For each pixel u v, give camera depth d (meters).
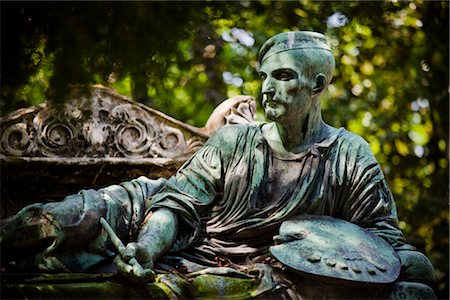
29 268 7.86
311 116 8.38
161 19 8.48
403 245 8.26
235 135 8.48
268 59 8.31
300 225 8.18
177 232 8.27
